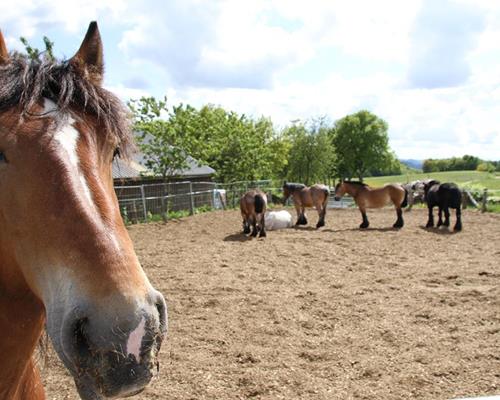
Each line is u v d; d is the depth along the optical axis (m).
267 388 4.46
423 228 15.56
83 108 1.87
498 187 38.62
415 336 5.76
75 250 1.56
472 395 4.33
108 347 1.48
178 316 6.57
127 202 17.66
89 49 2.26
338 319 6.42
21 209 1.65
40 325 2.02
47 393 4.35
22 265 1.71
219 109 38.75
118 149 2.10
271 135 45.56
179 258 10.75
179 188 21.36
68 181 1.64
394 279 8.59
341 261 10.28
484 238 13.23
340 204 29.14
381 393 4.38
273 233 14.97
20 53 2.03
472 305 6.93
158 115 20.77
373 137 65.25
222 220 18.45
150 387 4.47
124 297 1.52
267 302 7.18
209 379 4.65
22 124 1.70
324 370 4.86
